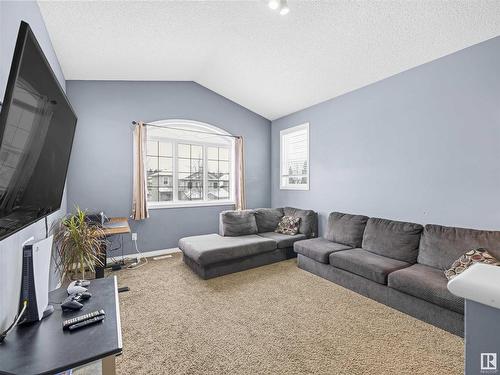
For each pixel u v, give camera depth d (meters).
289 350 1.82
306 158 4.66
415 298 2.23
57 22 2.45
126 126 3.99
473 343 0.43
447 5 2.15
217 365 1.68
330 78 3.54
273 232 4.38
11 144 0.92
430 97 2.83
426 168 2.88
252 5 2.56
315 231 4.23
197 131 4.62
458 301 1.89
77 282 1.63
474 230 2.39
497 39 2.33
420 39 2.55
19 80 0.90
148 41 3.03
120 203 3.95
